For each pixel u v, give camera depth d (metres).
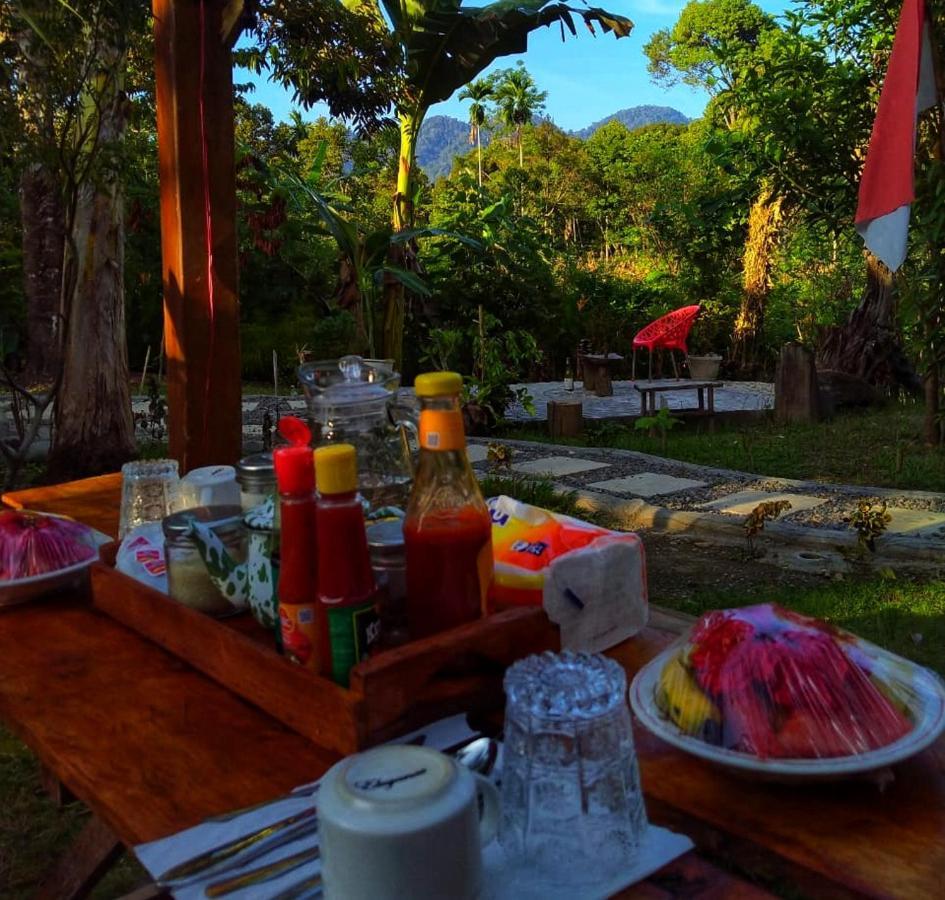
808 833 0.99
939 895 0.89
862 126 8.34
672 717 1.14
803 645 1.11
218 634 1.37
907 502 5.96
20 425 6.02
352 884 0.77
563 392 12.75
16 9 3.99
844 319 14.97
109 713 1.32
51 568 1.80
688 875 0.92
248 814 1.03
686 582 4.66
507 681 0.93
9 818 2.63
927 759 1.12
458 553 1.24
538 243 13.73
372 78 5.38
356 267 8.90
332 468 1.15
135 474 1.92
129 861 2.43
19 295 10.33
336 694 1.15
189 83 2.87
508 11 7.65
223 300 3.06
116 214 6.77
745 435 8.98
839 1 8.07
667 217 17.88
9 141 4.33
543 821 0.90
